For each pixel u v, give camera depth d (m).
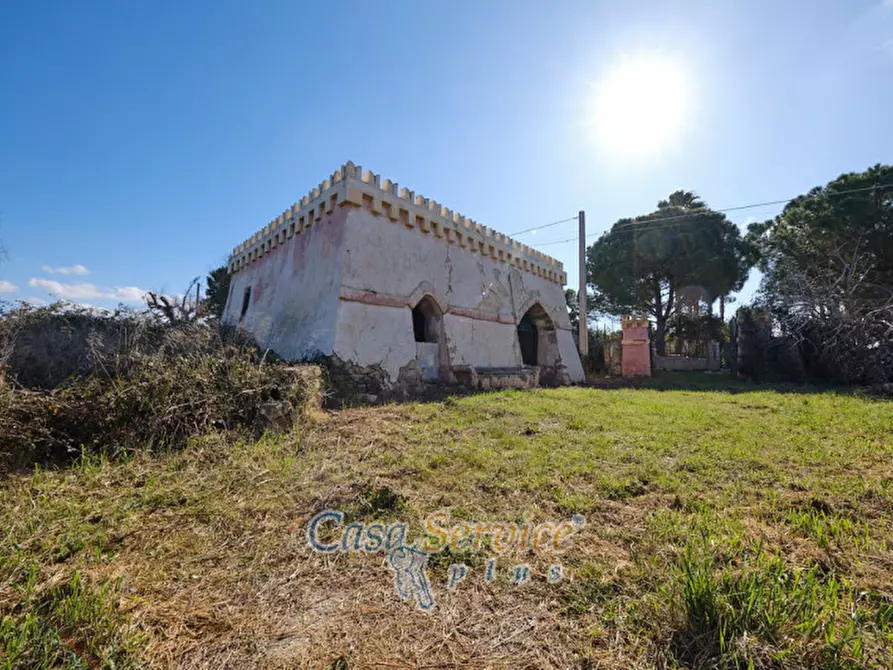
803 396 11.29
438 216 13.37
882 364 15.01
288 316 12.16
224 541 3.15
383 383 10.44
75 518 3.35
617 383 17.81
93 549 2.97
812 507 3.58
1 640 2.03
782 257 25.19
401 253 12.04
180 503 3.77
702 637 2.03
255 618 2.34
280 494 3.96
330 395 8.37
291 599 2.51
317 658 2.05
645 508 3.68
